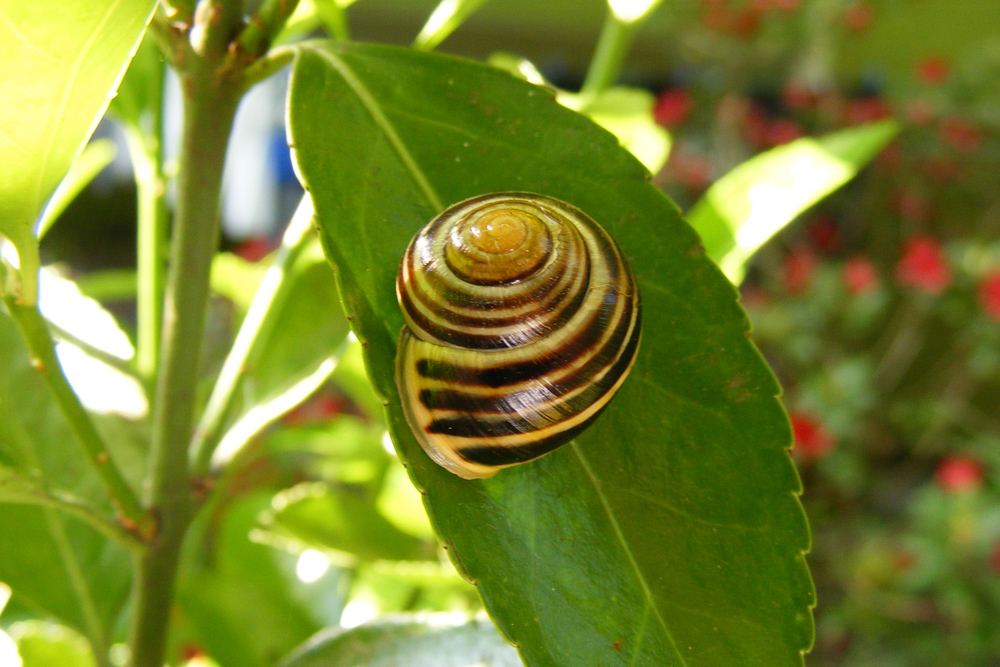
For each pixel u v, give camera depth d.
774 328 0.69
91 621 0.16
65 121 0.12
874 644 0.59
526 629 0.13
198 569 0.21
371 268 0.13
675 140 0.78
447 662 0.15
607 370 0.13
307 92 0.13
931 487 0.63
